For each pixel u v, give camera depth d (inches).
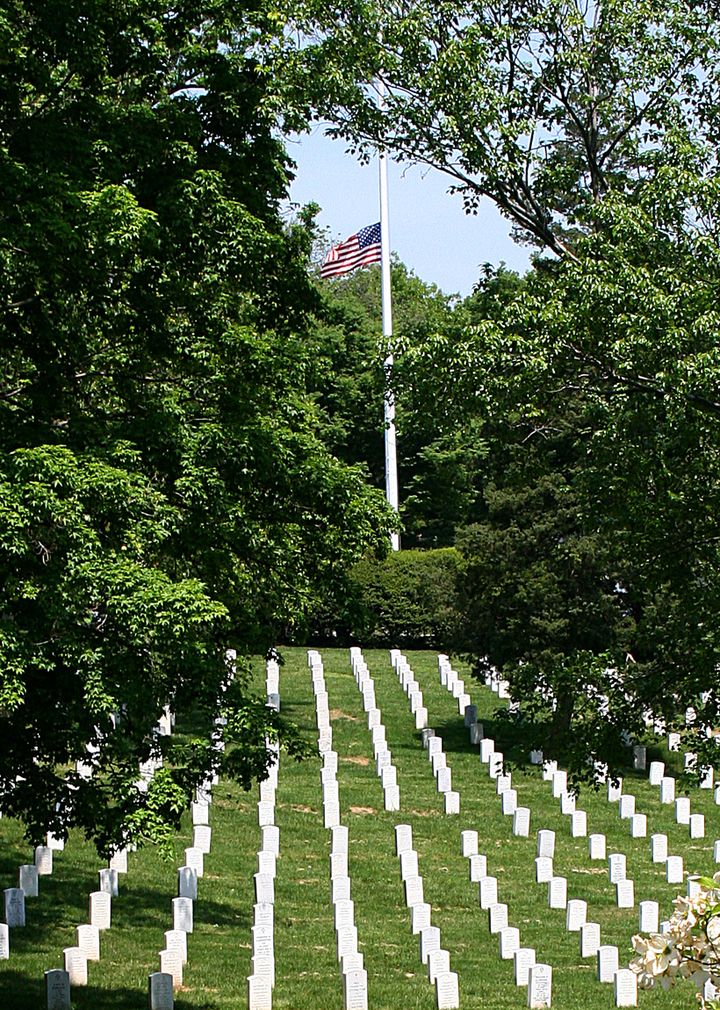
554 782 2343.8
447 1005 1317.7
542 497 2596.0
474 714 2726.4
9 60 1223.5
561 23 1364.4
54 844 1774.1
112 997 1269.7
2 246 1170.0
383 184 3398.1
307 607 1716.3
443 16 1365.7
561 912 1720.0
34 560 1063.0
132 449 1243.2
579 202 1421.0
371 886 1770.4
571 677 1432.1
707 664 1359.5
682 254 1267.2
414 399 1296.8
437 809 2214.6
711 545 1369.3
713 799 2405.3
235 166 1472.7
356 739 2632.9
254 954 1336.1
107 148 1289.4
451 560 3750.0
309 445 1512.1
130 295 1318.9
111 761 1222.3
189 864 1728.6
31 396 1284.4
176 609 1063.0
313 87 1357.0
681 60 1370.6
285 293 1568.7
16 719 1162.0
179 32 1464.1
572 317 1219.2
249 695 1366.9
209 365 1395.2
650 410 1238.9
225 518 1309.1
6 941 1337.4
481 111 1326.3
